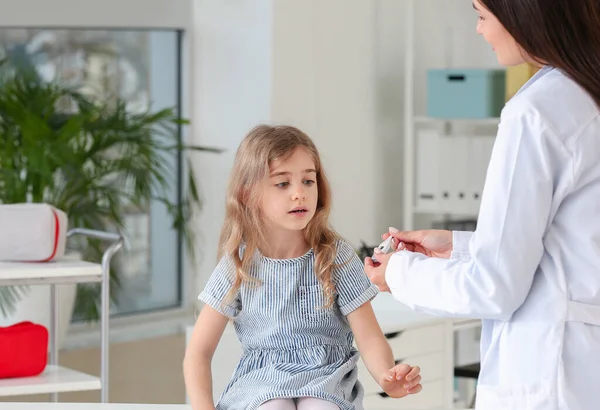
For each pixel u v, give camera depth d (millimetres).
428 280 1773
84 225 4418
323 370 2252
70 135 4301
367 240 5242
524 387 1712
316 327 2297
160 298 5324
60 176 4668
